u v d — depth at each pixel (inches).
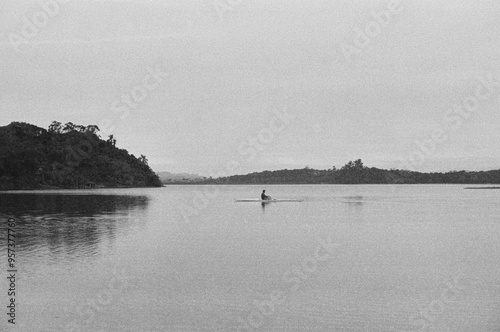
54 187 7578.7
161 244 1598.2
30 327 784.3
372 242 1685.5
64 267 1199.6
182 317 827.4
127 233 1872.5
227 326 787.4
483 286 1027.9
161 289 999.0
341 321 809.5
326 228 2118.6
